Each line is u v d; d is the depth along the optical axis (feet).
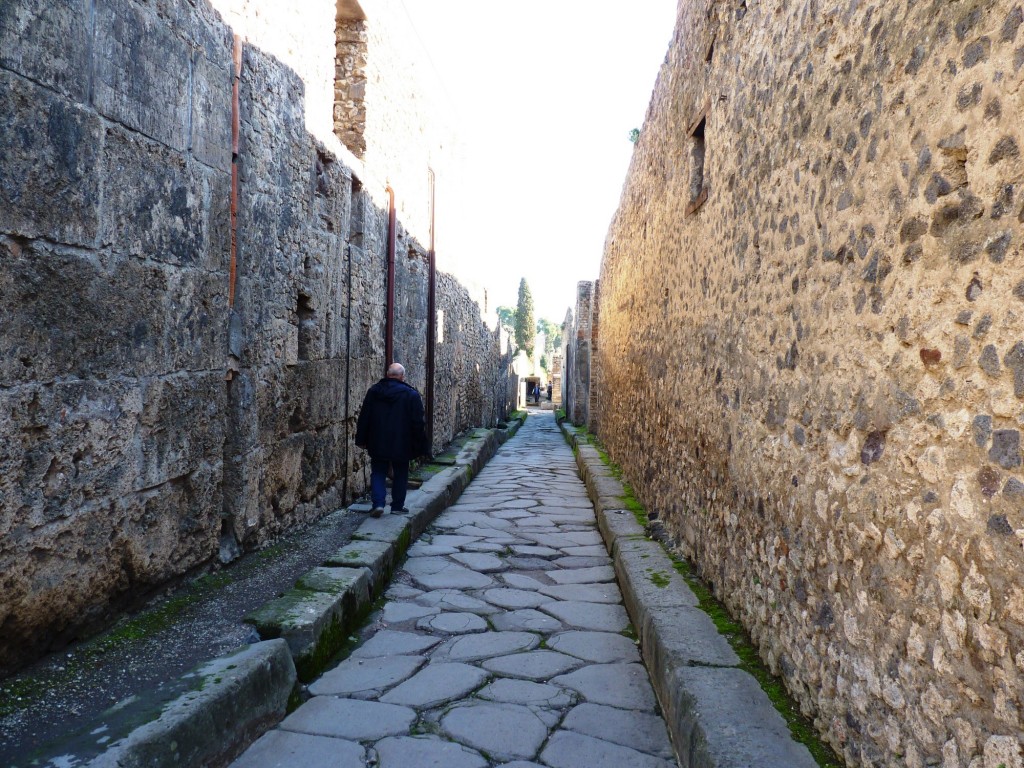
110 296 9.19
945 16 5.32
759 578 9.57
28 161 7.75
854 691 6.48
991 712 4.55
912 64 5.82
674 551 15.24
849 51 7.11
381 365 23.15
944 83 5.31
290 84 15.31
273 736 8.70
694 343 14.51
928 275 5.45
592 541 19.60
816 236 7.87
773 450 9.14
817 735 7.26
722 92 12.62
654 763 8.32
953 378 5.07
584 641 12.13
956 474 4.99
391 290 23.79
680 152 16.90
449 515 22.90
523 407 123.75
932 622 5.25
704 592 12.23
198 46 11.34
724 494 11.64
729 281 11.75
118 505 9.49
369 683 10.36
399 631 12.57
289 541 15.21
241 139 13.04
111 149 9.16
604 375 39.83
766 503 9.37
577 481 31.50
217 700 7.75
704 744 7.13
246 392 13.17
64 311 8.36
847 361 6.90
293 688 9.56
